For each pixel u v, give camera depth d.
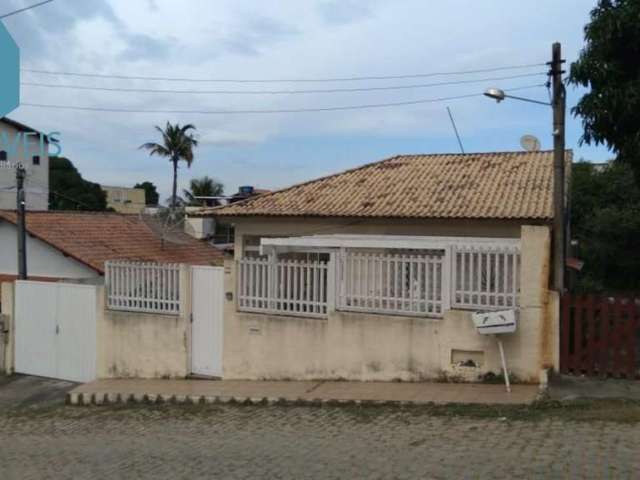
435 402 8.94
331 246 11.25
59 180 55.03
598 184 29.61
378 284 10.62
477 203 16.95
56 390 13.33
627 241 24.92
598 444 6.66
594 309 9.44
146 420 9.88
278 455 7.13
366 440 7.52
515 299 9.77
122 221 25.39
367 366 10.64
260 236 19.33
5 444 9.11
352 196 19.06
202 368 12.34
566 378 9.39
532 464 6.11
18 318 14.74
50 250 21.02
